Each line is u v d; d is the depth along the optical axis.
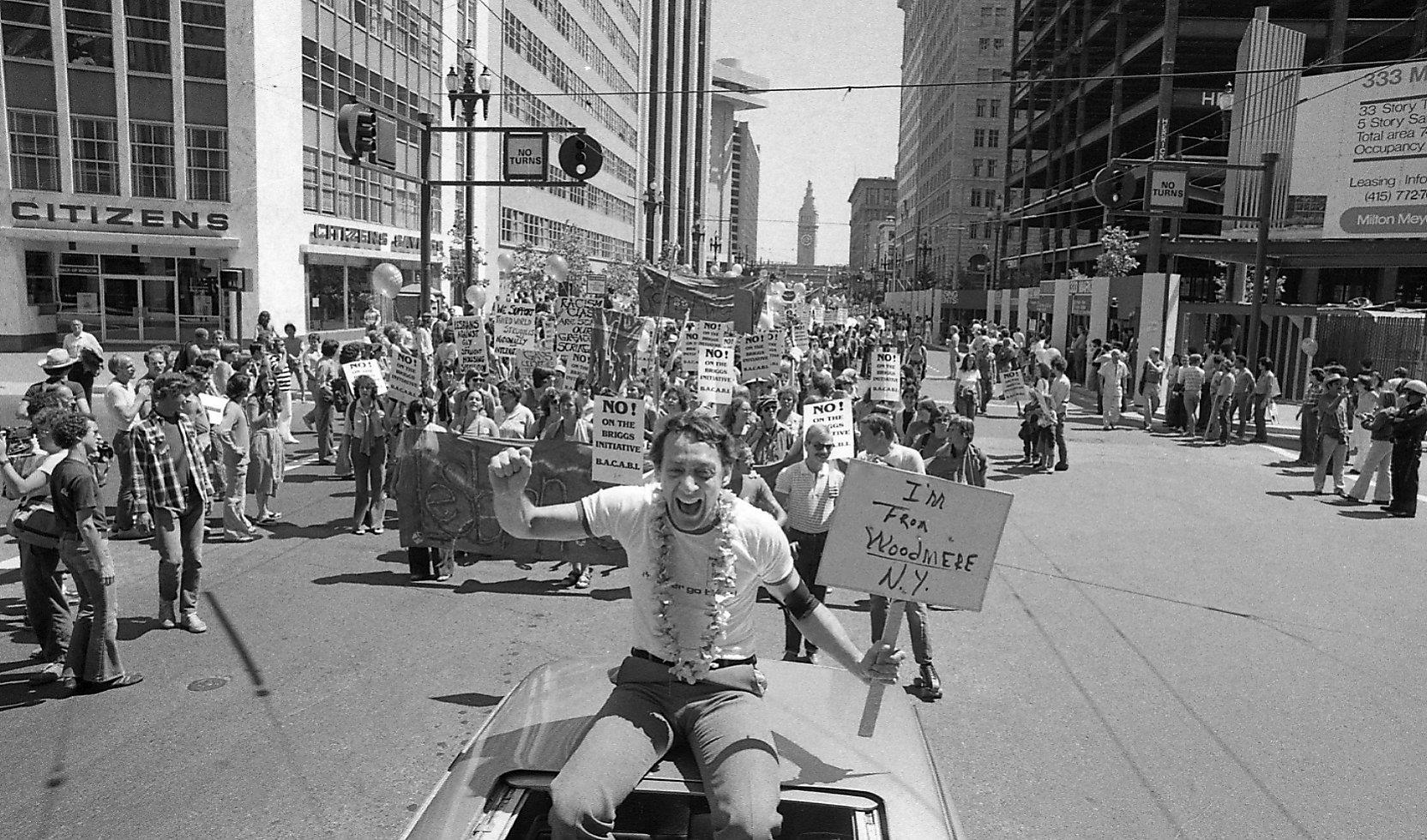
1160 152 49.25
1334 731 6.70
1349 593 10.24
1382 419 15.29
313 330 36.47
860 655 3.12
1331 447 16.25
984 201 116.06
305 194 35.81
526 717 3.00
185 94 32.19
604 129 80.81
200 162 32.62
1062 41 71.31
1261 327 35.75
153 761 5.78
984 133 115.62
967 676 7.59
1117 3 56.06
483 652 7.70
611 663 3.45
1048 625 8.95
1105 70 64.44
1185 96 49.84
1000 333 39.75
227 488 11.04
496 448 9.45
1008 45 114.50
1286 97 38.44
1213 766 6.11
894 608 3.50
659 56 112.19
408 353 11.79
